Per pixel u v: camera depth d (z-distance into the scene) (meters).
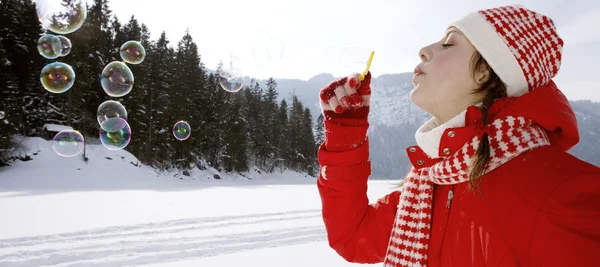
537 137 0.84
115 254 5.23
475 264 0.84
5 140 24.53
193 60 47.66
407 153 1.14
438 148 0.95
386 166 168.62
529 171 0.79
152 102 38.09
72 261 4.94
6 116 27.00
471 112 0.91
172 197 11.91
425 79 1.04
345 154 1.21
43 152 26.02
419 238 1.04
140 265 4.91
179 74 45.66
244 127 49.91
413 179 1.16
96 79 36.69
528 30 0.93
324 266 5.11
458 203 0.94
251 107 58.62
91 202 9.95
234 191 15.48
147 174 30.00
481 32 0.94
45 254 5.11
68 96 32.88
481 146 0.83
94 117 36.22
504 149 0.83
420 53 1.11
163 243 5.80
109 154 29.75
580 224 0.68
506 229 0.78
